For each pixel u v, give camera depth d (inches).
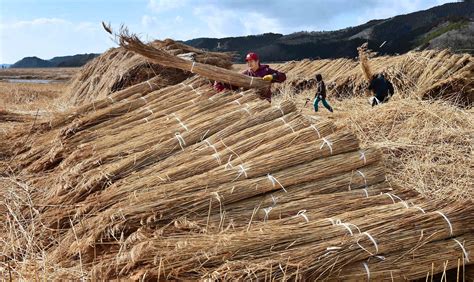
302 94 557.3
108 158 204.5
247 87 274.1
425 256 138.9
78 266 143.8
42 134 266.1
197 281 122.6
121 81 354.6
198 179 167.0
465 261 142.3
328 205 162.7
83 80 505.7
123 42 256.8
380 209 154.1
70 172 198.5
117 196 169.0
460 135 274.2
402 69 450.6
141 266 127.0
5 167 237.3
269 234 135.5
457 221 145.6
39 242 166.2
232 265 123.6
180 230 145.2
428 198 174.1
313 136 190.1
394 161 246.1
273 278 124.2
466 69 417.7
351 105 430.6
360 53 387.9
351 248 133.6
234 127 209.2
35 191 206.5
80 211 168.7
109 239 147.4
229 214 156.6
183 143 205.3
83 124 248.8
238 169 170.7
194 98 267.9
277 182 167.5
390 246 137.0
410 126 286.0
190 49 377.7
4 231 178.2
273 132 196.7
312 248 132.1
